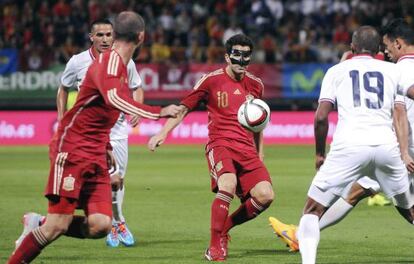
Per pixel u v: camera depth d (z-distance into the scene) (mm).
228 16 82375
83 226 19109
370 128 19906
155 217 31656
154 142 23094
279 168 50312
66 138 18703
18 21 79875
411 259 23203
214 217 22641
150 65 73875
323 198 20109
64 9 79750
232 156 23094
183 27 81375
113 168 21281
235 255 23750
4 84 73562
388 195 20594
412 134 23109
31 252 18875
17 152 62031
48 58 73875
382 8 83188
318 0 85375
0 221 30172
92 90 18422
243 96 23312
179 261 22703
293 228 24094
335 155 19984
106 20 25531
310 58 77750
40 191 39469
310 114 71125
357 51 20609
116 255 23688
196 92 23312
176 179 44812
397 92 20656
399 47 22578
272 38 78812
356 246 25469
